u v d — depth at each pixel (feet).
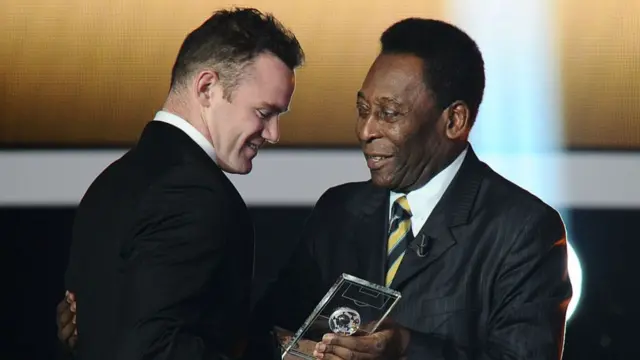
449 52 28.43
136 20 36.94
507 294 27.76
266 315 29.78
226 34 26.86
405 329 27.55
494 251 28.04
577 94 36.19
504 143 36.24
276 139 27.48
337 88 36.73
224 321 25.46
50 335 35.88
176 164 25.86
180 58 27.20
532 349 27.25
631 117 36.11
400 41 28.63
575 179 35.88
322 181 36.35
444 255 28.27
